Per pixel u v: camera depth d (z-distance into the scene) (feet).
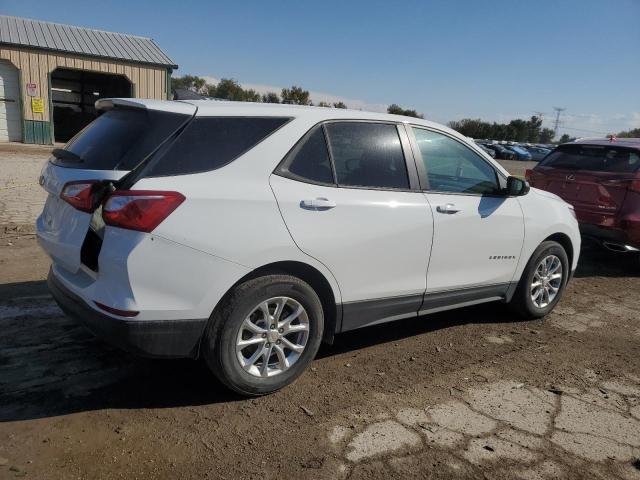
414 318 17.35
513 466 9.87
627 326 17.83
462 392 12.53
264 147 11.26
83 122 79.87
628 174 23.30
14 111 69.05
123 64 72.54
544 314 17.81
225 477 9.08
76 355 12.89
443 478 9.42
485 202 15.03
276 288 11.12
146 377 12.15
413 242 13.24
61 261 11.18
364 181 12.65
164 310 10.03
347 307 12.55
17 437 9.72
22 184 37.42
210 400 11.39
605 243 24.13
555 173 25.49
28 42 67.46
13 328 14.11
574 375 13.85
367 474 9.39
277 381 11.66
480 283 15.38
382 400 11.92
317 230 11.53
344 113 12.76
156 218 9.75
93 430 10.09
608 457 10.34
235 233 10.48
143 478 8.93
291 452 9.85
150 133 10.42
